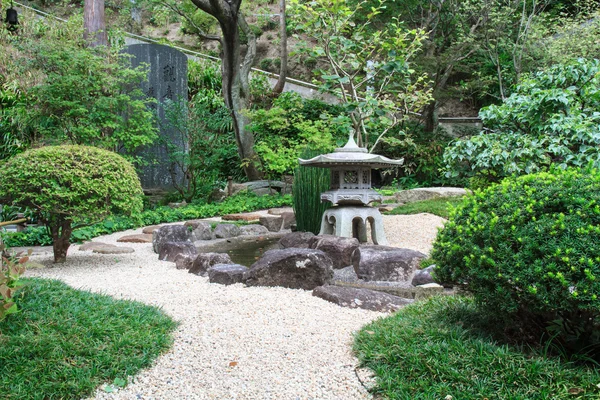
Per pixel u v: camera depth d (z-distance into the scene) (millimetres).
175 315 3307
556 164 5312
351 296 3545
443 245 2721
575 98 5551
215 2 9766
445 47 13875
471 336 2525
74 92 9062
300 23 7266
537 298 2203
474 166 5570
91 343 2586
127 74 10070
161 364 2594
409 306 3205
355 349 2615
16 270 2934
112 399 2260
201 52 18156
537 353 2400
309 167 6477
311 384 2369
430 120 14086
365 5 12062
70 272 4789
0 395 2119
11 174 4605
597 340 2311
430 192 9883
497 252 2357
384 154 13648
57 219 5145
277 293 3850
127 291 3951
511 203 2467
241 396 2291
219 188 11688
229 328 3062
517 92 6172
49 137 9117
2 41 10812
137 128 9859
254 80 14562
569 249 2158
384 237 5738
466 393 2064
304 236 5617
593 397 1960
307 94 15742
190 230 6801
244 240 7078
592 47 11477
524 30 13180
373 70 7172
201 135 10914
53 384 2227
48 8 17938
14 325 2672
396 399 2119
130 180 5059
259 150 10406
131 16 18625
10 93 10227
